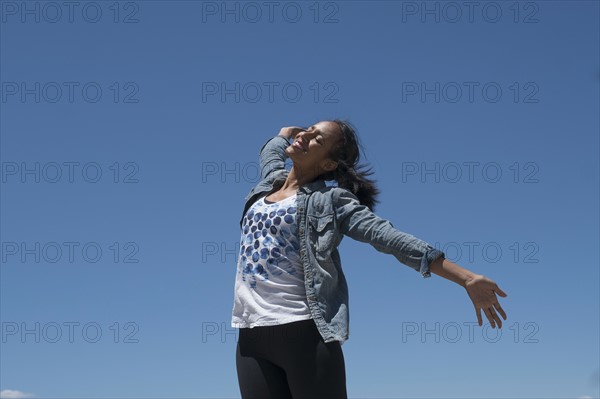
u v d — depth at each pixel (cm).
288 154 336
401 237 298
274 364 308
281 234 311
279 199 327
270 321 302
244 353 312
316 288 304
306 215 312
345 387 305
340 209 312
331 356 300
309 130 337
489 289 281
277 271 308
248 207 341
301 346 300
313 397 298
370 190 342
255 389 307
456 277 287
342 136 339
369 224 307
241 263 318
